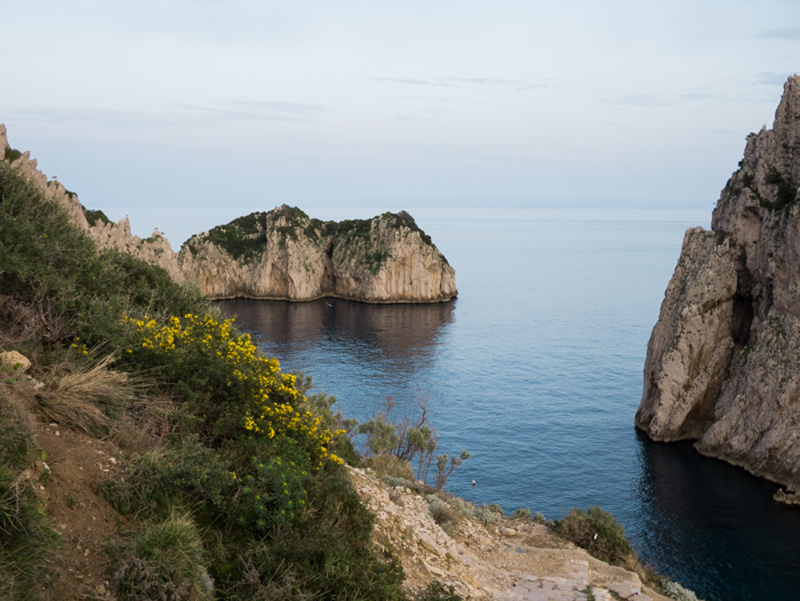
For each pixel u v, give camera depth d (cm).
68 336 976
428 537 1255
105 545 614
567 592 1220
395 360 10200
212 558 703
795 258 5484
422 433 2727
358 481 1333
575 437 6481
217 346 1123
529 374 9419
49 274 1067
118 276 1366
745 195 6131
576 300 18450
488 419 7112
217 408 977
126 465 728
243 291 17750
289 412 1066
